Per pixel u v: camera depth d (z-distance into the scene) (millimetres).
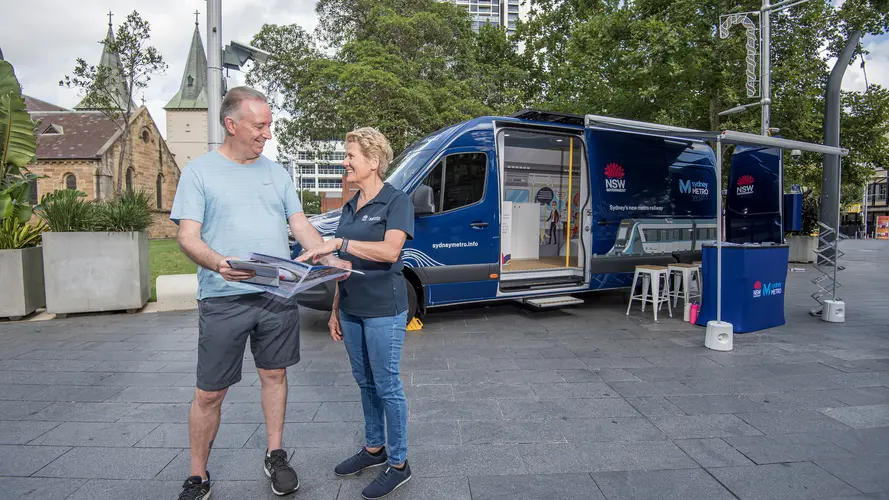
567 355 5234
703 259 6664
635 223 7785
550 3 24906
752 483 2742
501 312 7555
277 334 2617
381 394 2600
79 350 5398
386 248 2463
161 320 6887
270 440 2723
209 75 8898
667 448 3150
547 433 3357
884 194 54500
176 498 2600
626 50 16922
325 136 22734
